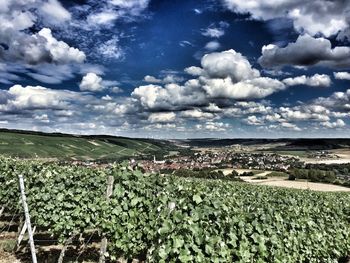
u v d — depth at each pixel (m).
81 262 11.74
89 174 15.20
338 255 14.62
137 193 10.01
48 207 11.77
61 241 11.45
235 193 18.36
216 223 8.86
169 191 10.56
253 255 9.38
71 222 11.28
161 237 8.18
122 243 9.66
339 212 17.27
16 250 12.39
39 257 11.89
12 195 14.99
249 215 10.15
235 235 8.90
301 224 12.49
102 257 9.98
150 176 11.24
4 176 15.41
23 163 17.84
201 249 8.14
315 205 17.09
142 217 9.63
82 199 11.52
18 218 17.41
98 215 10.45
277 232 10.84
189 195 9.58
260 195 18.47
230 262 8.71
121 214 9.78
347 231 15.84
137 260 11.92
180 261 7.98
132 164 11.37
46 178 13.68
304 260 12.55
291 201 16.30
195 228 8.09
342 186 66.19
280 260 10.35
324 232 13.96
